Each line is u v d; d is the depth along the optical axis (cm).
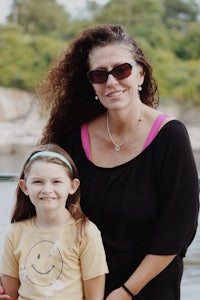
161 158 296
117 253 298
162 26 4950
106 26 306
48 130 324
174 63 4344
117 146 303
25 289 288
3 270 298
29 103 3944
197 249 434
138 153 298
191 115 3984
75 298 286
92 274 286
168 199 294
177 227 292
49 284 285
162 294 296
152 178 296
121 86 296
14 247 295
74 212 293
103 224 299
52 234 289
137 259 298
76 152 312
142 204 294
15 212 301
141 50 306
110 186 298
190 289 381
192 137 3506
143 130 301
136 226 296
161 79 4128
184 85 4131
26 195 300
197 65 4353
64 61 321
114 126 305
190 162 295
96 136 311
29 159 296
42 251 288
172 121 300
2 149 3100
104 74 296
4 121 3888
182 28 5434
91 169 304
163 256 291
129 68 295
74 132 320
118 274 298
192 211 294
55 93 325
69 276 286
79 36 314
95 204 298
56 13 5178
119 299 290
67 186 292
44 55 4153
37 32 5009
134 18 4900
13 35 4272
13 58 4138
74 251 287
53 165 290
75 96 320
